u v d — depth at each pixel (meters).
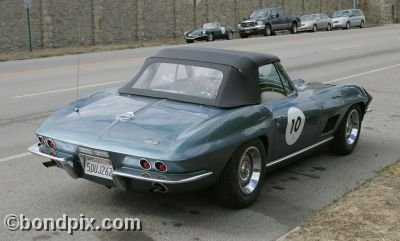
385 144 8.07
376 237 4.46
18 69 18.36
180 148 4.59
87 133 4.96
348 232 4.57
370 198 5.38
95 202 5.51
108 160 4.79
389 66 18.14
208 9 47.69
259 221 5.11
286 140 5.93
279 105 5.88
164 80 5.75
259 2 53.66
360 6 70.81
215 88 5.42
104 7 38.56
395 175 6.19
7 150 7.49
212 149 4.73
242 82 5.51
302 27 43.94
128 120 5.04
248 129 5.15
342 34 36.38
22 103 11.30
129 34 40.81
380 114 10.28
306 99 6.37
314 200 5.70
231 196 5.19
